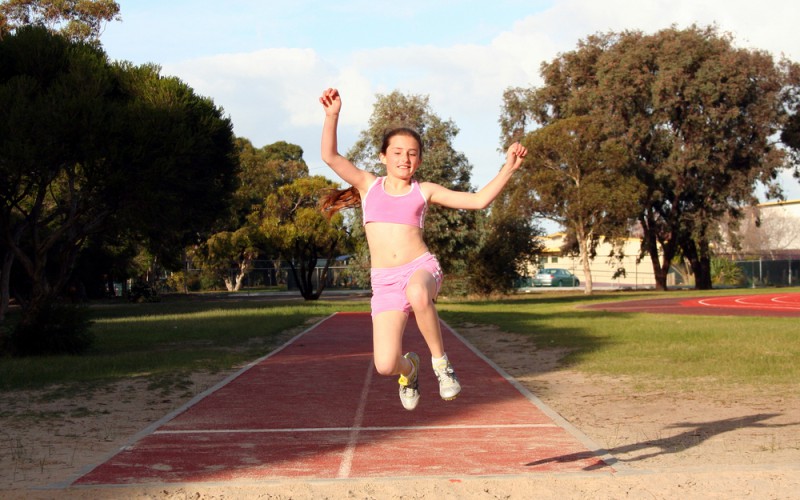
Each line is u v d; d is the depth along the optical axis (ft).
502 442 24.58
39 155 55.16
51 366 47.21
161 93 66.85
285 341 65.00
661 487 18.53
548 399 34.22
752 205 169.07
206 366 46.85
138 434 26.14
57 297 65.46
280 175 250.57
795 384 37.11
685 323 72.33
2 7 118.83
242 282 237.66
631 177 150.51
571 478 19.34
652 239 178.29
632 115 163.63
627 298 138.62
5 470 21.12
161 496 18.07
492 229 148.66
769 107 163.02
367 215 15.42
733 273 215.31
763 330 62.23
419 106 122.93
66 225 63.31
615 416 29.71
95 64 64.28
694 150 161.17
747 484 18.70
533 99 183.32
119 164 59.72
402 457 22.43
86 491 18.47
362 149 123.95
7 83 59.47
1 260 104.27
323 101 14.40
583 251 155.84
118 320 93.35
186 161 63.82
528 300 139.85
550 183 145.89
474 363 47.91
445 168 120.88
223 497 18.01
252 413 30.45
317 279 219.82
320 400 33.73
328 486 18.74
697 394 34.94
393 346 14.64
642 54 160.76
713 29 169.37
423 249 15.34
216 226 172.04
